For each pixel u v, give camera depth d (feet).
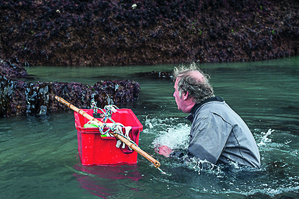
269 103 17.19
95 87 18.74
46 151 10.06
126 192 7.18
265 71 31.55
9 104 15.65
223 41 43.83
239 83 24.41
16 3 39.01
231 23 44.88
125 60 40.63
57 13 39.14
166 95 20.31
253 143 8.26
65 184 7.63
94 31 39.37
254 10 46.73
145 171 8.38
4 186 7.55
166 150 9.77
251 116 14.43
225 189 7.25
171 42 41.57
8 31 38.47
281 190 7.19
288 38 47.70
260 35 45.37
